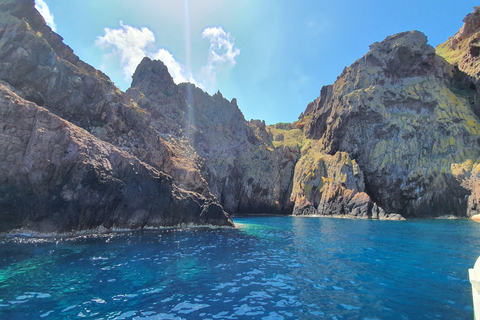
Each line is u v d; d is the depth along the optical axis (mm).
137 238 18344
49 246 14398
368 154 61531
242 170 64312
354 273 11773
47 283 9117
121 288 9062
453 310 7918
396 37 70625
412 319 7289
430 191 51188
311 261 13938
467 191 47062
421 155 55781
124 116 27484
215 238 20656
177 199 26156
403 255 15703
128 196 22062
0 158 16484
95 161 20094
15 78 20938
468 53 67500
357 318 7336
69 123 20594
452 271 12203
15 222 16406
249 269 12078
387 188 56406
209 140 59812
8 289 8438
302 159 73938
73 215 18234
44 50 23312
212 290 9266
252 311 7660
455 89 65562
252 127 82750
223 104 73250
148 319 6938
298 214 60875
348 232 27094
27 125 18031
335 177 60125
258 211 62969
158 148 29172
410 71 66875
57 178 18062
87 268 10969
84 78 25844
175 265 12188
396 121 60625
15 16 24719
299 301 8484
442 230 28891
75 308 7359
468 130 53656
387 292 9391
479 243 20266
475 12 74688
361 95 65000
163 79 60656
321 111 79750
